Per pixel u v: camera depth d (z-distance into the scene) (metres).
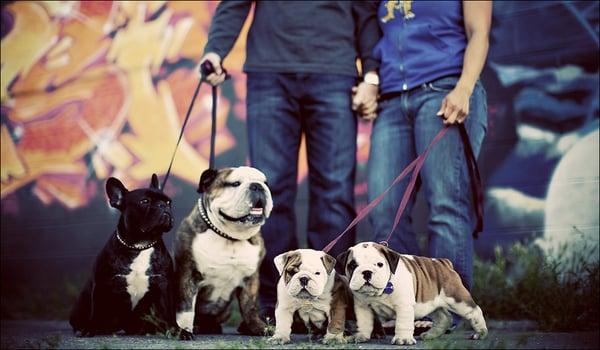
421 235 10.90
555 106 10.27
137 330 6.68
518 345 5.21
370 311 5.72
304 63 7.36
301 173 12.08
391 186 6.42
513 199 10.47
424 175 6.71
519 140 10.51
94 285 6.27
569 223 10.01
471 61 6.57
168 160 13.66
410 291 5.47
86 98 14.73
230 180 6.25
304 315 5.82
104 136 14.45
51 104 15.10
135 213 6.15
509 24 10.70
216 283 6.44
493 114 10.74
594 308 7.51
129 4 14.44
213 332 6.95
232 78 13.09
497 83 10.74
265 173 7.48
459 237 6.50
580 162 10.02
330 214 7.41
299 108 7.53
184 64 13.70
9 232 15.22
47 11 15.32
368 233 11.44
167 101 13.81
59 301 12.20
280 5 7.49
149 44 14.12
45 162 15.05
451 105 6.43
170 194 13.50
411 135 6.93
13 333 7.70
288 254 5.61
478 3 6.78
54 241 14.71
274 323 6.93
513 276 10.15
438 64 6.77
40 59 15.34
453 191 6.53
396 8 7.15
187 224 6.48
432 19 6.91
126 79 14.30
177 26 13.86
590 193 9.90
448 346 5.00
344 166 7.40
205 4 13.59
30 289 14.42
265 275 7.50
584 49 10.09
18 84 15.50
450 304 5.80
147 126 13.98
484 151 10.75
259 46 7.54
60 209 14.75
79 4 14.98
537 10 10.48
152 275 6.25
